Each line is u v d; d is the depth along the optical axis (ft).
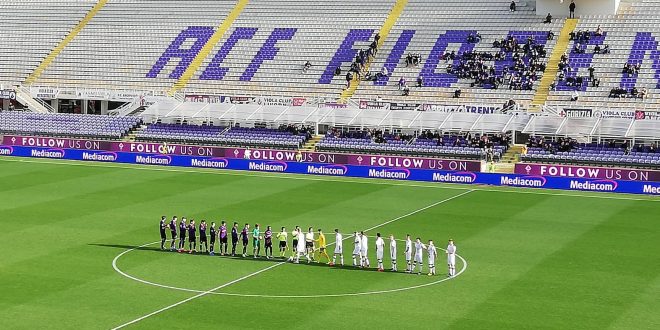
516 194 273.33
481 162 300.61
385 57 384.68
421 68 375.25
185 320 141.28
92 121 373.81
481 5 398.62
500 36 380.17
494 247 197.36
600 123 321.93
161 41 417.90
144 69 406.00
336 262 183.32
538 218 232.53
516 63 364.38
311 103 364.79
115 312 144.97
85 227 212.84
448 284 165.68
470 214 237.45
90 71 411.34
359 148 332.60
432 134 341.21
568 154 312.91
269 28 413.18
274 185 283.79
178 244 196.54
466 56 374.22
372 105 354.13
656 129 314.76
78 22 437.17
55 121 375.66
